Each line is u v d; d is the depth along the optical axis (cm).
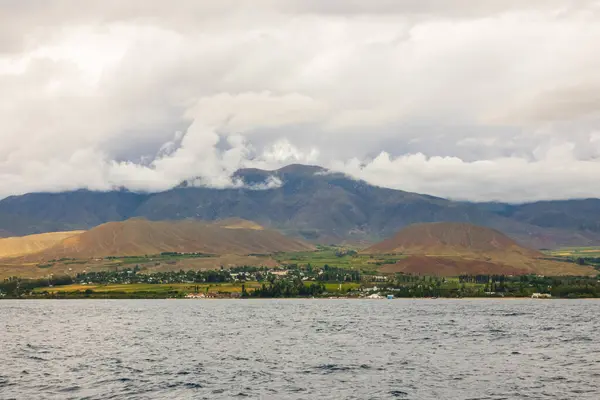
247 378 10694
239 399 9050
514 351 14475
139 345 16138
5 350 15000
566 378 10588
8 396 9156
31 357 13562
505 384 10050
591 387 9775
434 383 10181
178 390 9656
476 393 9369
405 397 9138
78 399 8969
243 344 16312
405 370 11519
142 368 11844
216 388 9812
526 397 9088
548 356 13525
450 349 14925
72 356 13738
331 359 13100
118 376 10888
